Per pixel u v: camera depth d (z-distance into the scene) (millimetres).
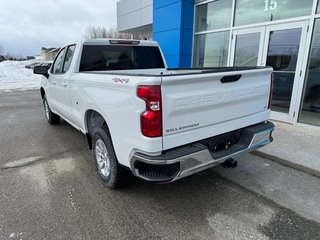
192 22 8883
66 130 5965
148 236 2402
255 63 6926
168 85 2271
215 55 8383
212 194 3154
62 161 4160
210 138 2783
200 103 2535
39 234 2426
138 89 2301
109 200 3008
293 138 4996
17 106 9406
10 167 3926
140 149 2414
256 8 6727
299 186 3348
